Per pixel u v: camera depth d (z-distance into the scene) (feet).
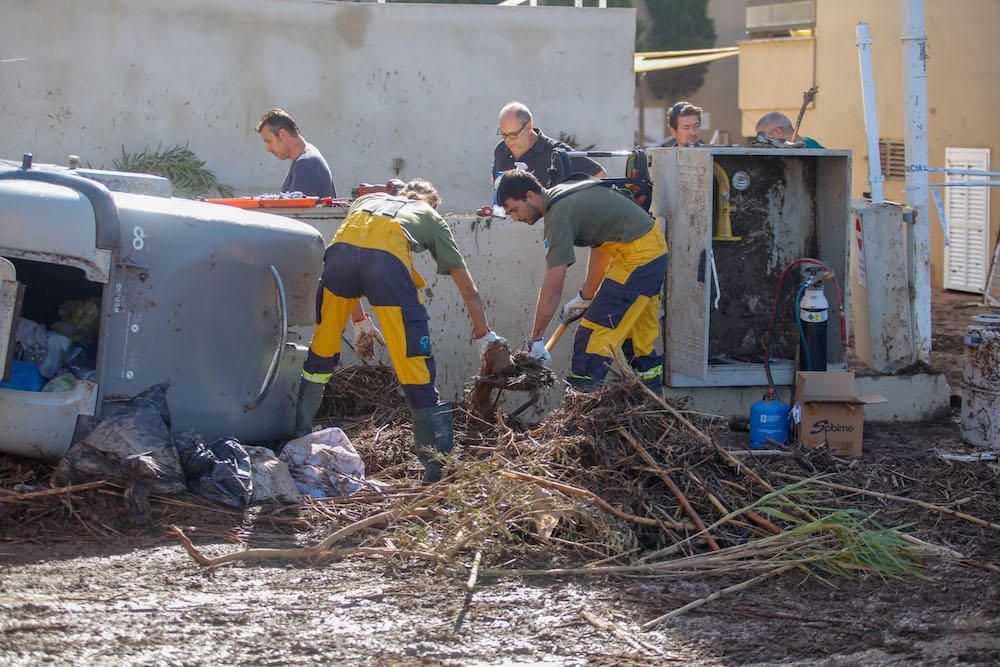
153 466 20.18
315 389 24.13
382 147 45.68
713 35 133.59
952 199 58.03
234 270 23.17
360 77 45.16
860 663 16.40
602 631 17.13
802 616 17.90
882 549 19.99
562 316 27.94
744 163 30.71
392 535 20.22
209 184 43.65
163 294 21.76
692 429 23.03
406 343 22.79
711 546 20.36
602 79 46.75
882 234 30.81
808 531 20.35
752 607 18.20
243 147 44.52
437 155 46.14
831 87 68.28
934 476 24.72
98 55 43.01
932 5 58.80
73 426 20.92
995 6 54.95
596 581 18.95
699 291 28.30
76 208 20.58
